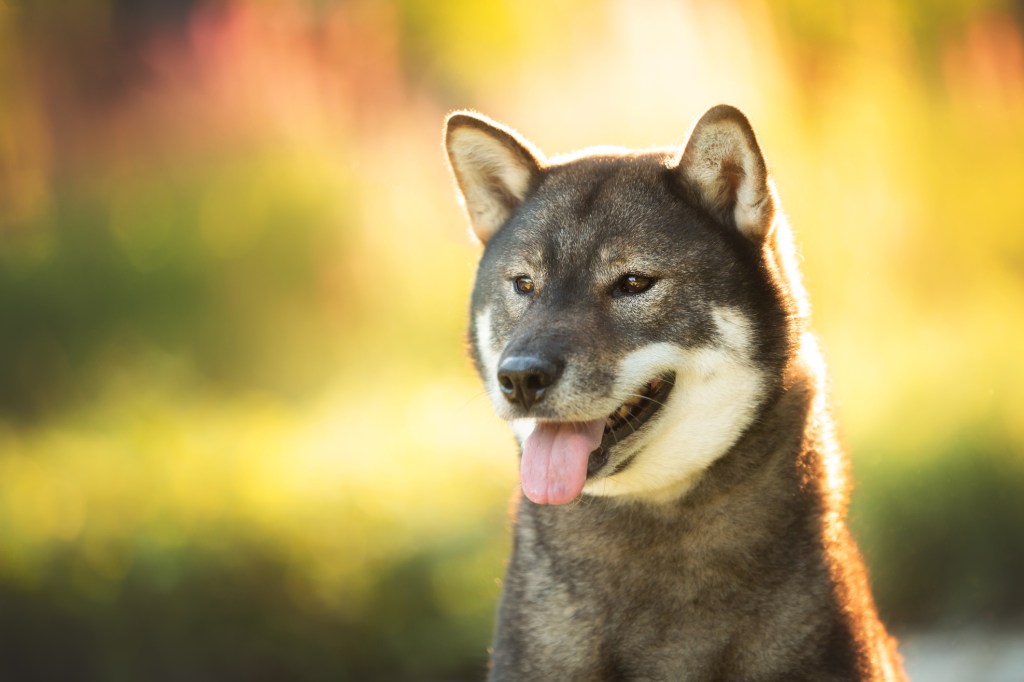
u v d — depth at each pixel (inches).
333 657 653.3
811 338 368.5
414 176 1311.5
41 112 1316.4
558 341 336.5
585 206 360.8
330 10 1365.7
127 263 1140.5
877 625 361.1
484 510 711.1
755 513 342.3
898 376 756.6
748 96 1058.7
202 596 645.9
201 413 918.4
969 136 1001.5
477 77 1422.2
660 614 341.7
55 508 677.3
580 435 341.7
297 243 1155.3
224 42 1325.0
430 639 658.2
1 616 636.7
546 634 347.9
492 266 371.6
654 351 343.0
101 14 1393.9
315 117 1315.2
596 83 1207.6
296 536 665.6
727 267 347.6
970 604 651.5
